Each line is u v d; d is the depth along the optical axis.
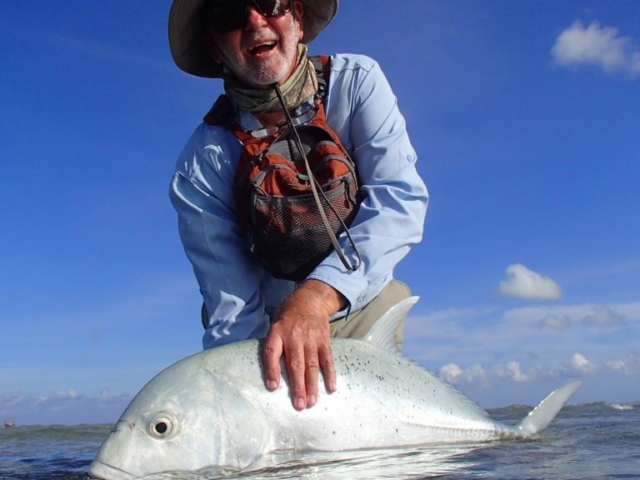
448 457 0.81
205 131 1.10
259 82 1.03
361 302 1.04
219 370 0.82
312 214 1.01
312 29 1.14
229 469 0.78
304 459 0.81
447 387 0.94
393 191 1.03
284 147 1.04
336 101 1.08
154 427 0.77
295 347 0.83
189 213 1.07
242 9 1.01
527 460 0.78
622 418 1.59
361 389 0.86
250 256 1.08
